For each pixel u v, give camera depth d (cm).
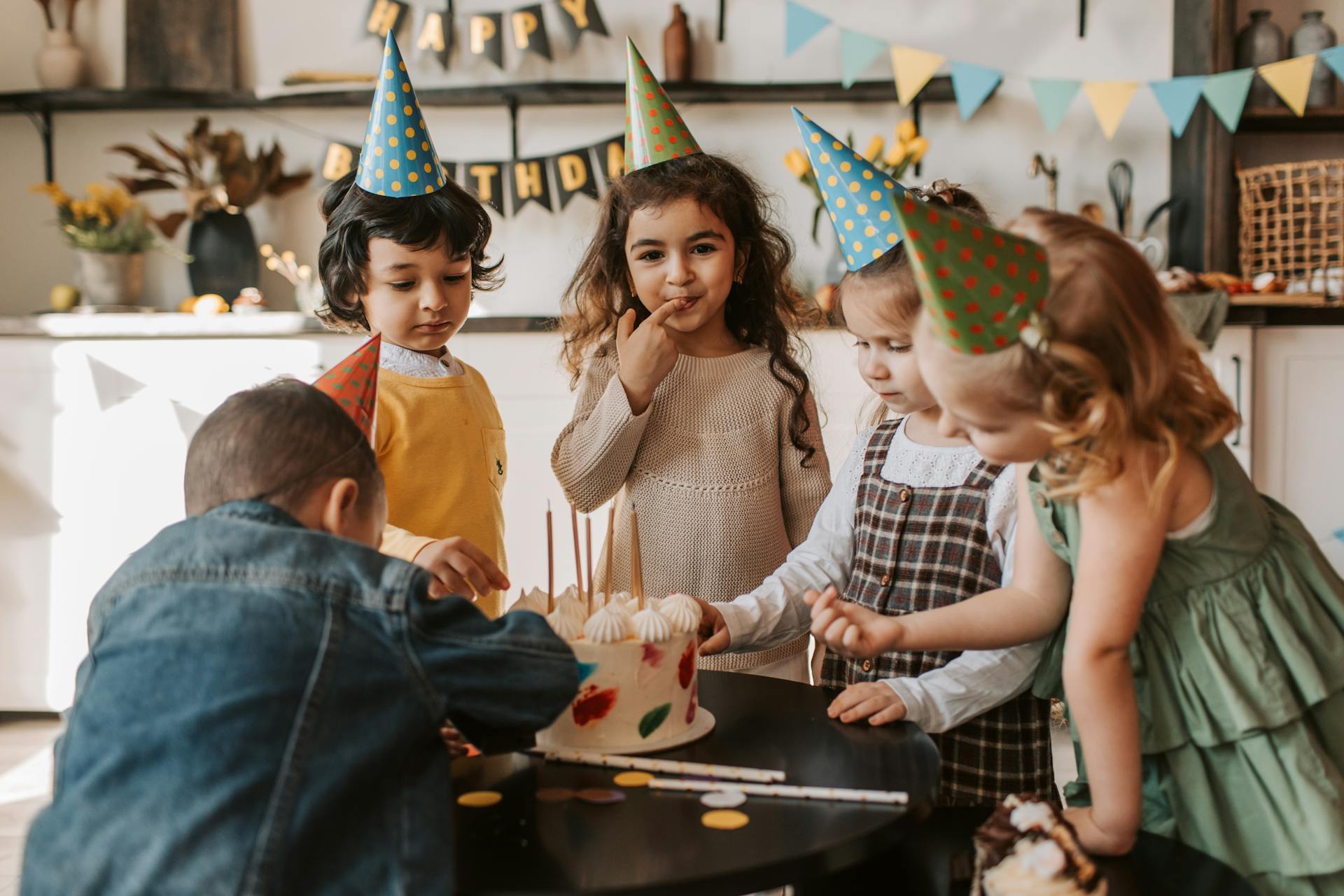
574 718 89
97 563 256
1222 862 81
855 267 111
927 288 69
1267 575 88
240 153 269
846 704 97
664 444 141
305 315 261
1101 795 80
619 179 146
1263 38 262
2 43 285
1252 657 86
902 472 117
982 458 113
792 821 74
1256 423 258
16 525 255
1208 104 262
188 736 67
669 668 90
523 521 260
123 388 254
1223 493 86
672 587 138
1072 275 74
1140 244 263
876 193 109
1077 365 72
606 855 69
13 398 254
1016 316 71
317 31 284
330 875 66
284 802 66
